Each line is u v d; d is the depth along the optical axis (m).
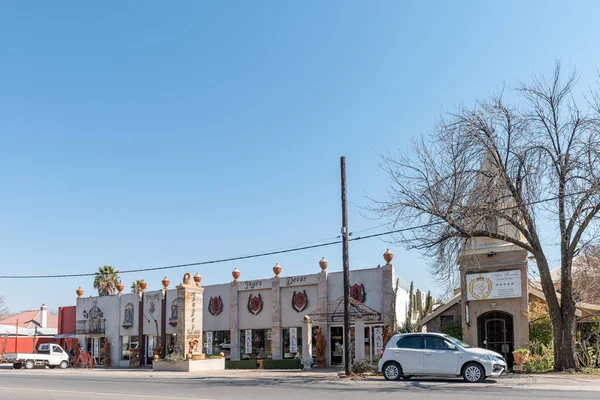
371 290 33.28
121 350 45.34
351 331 33.81
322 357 33.69
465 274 28.08
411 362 20.84
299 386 20.00
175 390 19.17
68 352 49.09
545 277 23.42
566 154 22.38
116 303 46.28
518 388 17.69
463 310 27.89
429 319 31.28
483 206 22.77
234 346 38.53
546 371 23.41
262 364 35.16
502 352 27.11
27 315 69.44
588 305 27.31
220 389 19.30
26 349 53.94
